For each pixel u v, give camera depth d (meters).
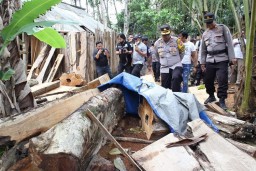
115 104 4.64
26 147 3.02
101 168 2.94
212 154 3.23
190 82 11.09
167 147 3.43
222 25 5.91
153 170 3.07
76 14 17.72
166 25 6.49
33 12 3.28
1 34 3.28
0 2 3.39
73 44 10.38
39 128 3.23
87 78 10.73
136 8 28.17
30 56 10.45
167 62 6.58
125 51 9.65
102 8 25.42
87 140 3.05
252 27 4.37
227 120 4.61
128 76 5.14
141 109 4.94
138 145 4.11
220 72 5.92
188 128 4.13
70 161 2.53
